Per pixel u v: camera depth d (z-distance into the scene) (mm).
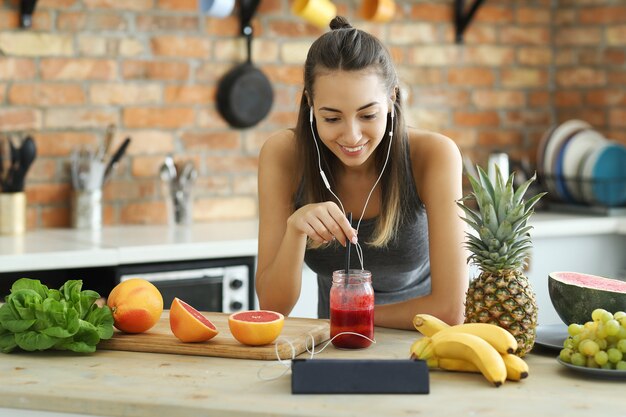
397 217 1961
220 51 3602
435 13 3986
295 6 3445
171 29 3512
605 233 3662
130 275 2902
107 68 3408
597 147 3770
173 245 2951
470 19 3990
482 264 1577
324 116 1715
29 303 1590
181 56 3535
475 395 1328
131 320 1637
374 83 1691
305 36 3752
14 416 1361
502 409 1258
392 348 1635
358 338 1616
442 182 1912
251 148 3695
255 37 3658
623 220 3615
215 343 1597
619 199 3766
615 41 4008
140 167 3492
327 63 1692
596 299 1625
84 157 3352
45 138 3318
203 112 3592
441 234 1897
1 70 3225
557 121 4250
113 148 3443
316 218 1721
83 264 2805
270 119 3723
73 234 3207
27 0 3193
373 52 1706
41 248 2850
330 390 1334
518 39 4152
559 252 3574
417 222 2029
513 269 1572
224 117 3625
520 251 1552
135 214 3498
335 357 1562
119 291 1659
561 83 4215
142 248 2898
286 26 3711
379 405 1279
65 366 1495
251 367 1490
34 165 3309
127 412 1308
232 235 3209
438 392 1345
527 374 1410
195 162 3592
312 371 1336
